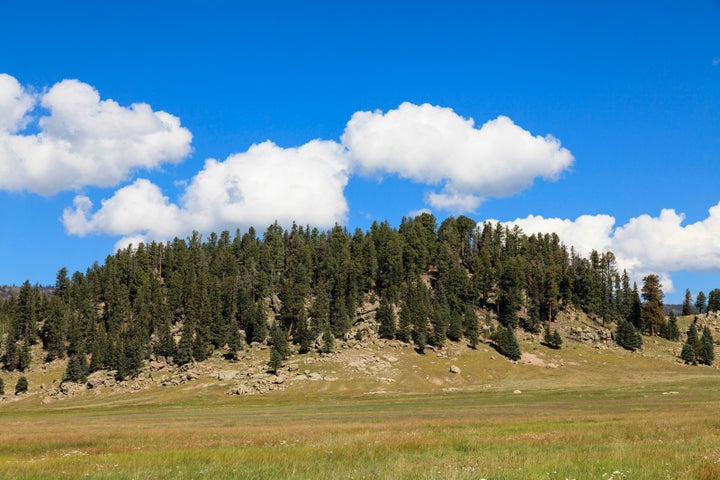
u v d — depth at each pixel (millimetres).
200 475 18938
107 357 159125
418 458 23047
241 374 145250
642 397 97875
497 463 19922
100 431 49312
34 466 22875
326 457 24219
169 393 135000
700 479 16094
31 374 163875
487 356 161375
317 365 149250
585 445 26844
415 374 145125
